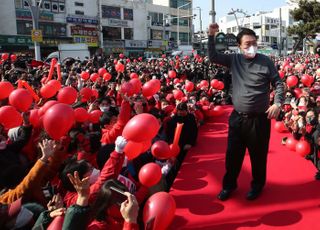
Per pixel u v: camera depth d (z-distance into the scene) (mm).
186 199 4391
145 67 16375
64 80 10664
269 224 3680
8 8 35375
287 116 7805
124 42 48375
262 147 4031
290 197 4250
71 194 3066
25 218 2738
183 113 6363
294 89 9055
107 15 46469
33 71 12445
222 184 4492
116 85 8242
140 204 3383
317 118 6031
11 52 35781
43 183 3217
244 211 3990
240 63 3924
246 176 4926
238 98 3938
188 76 16125
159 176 3471
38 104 6203
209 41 4047
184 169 5504
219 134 7879
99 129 5578
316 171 5098
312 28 35938
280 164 5473
